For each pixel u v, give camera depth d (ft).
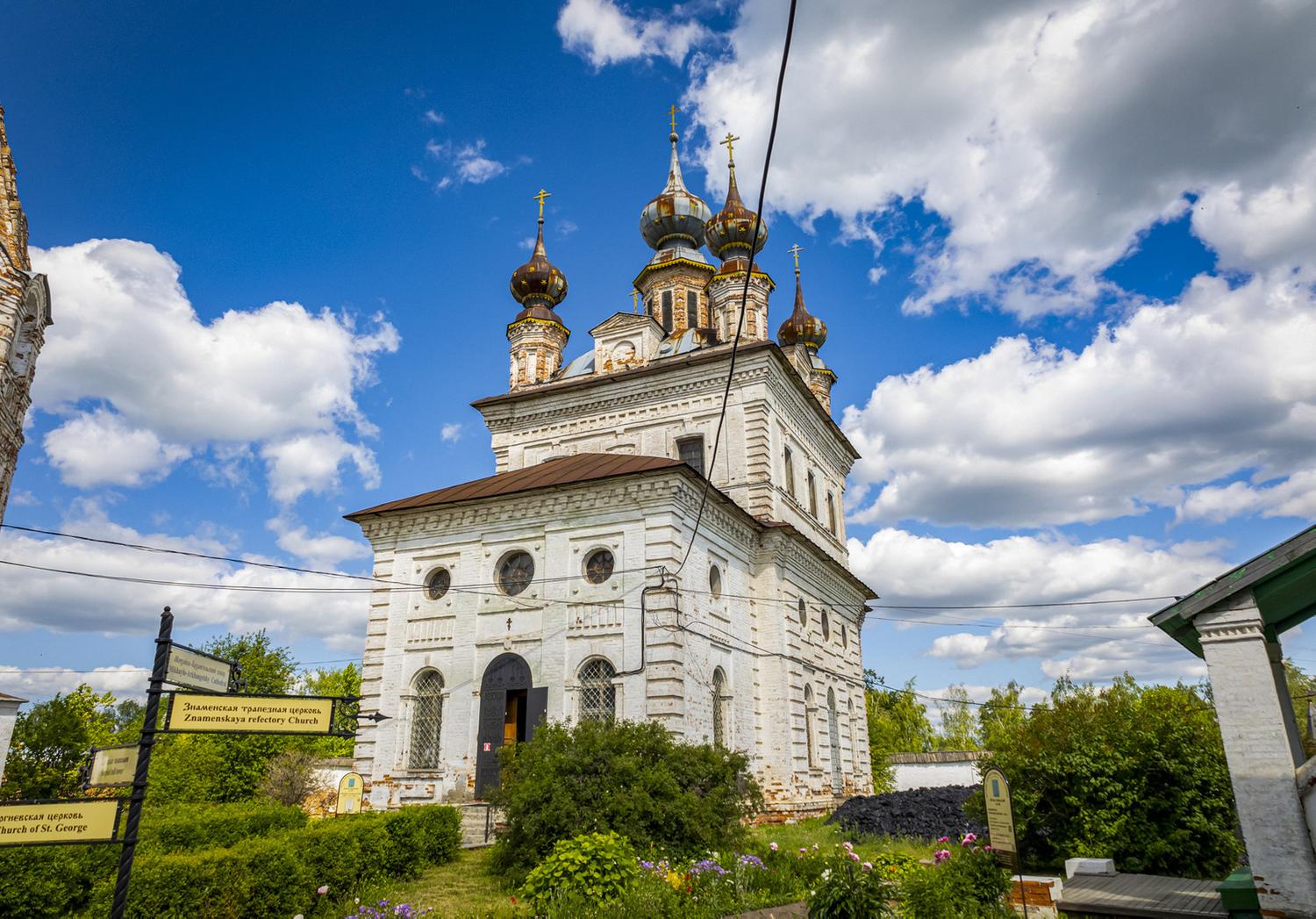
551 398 126.31
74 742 102.32
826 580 126.41
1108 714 62.54
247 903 45.55
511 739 90.68
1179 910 34.91
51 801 31.09
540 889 48.49
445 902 52.54
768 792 98.94
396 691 93.30
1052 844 58.65
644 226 154.20
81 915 42.32
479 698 89.45
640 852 56.13
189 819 60.44
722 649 95.40
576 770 60.70
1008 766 61.21
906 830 81.20
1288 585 33.04
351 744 166.50
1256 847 31.37
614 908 44.62
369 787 90.33
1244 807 31.81
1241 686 32.83
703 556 94.43
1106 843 54.85
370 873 56.24
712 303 128.88
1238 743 32.40
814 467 136.77
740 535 104.63
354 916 42.91
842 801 115.96
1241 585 33.09
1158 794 55.42
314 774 131.23
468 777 86.58
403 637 95.40
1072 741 59.36
